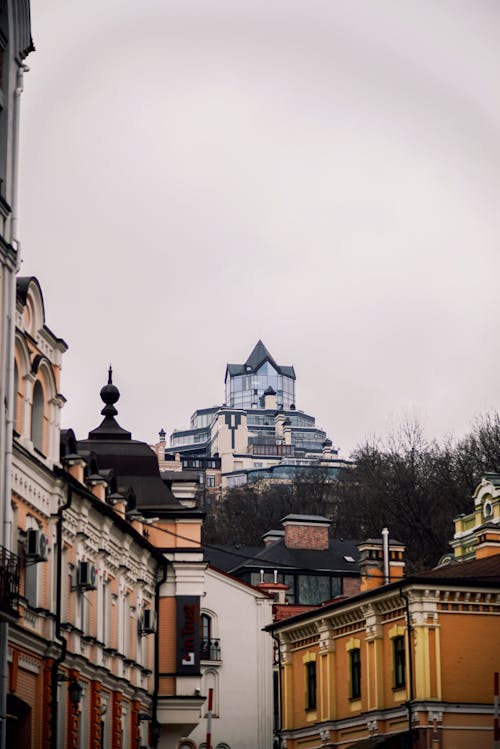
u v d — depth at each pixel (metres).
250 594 79.56
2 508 36.47
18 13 38.34
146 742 60.44
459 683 56.25
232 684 77.69
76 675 46.62
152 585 62.72
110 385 69.31
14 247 37.97
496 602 57.34
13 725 41.72
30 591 42.44
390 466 113.44
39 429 43.81
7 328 37.38
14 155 38.16
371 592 59.53
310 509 129.50
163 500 65.31
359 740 60.41
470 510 104.00
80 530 47.59
